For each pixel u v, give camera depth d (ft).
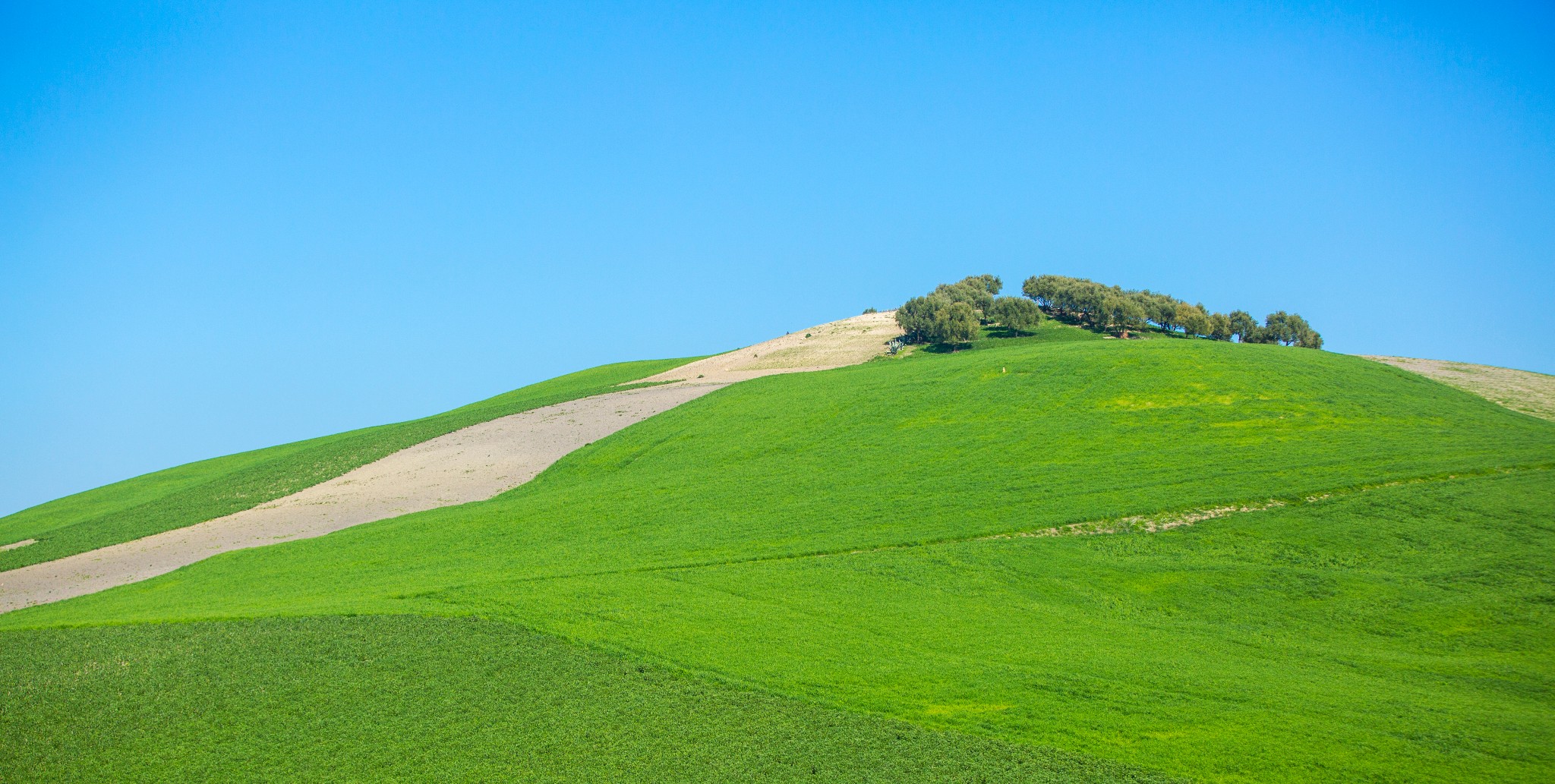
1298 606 130.21
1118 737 92.17
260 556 192.65
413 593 146.51
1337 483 168.55
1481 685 102.68
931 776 87.76
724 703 104.63
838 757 92.07
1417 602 126.82
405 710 106.42
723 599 140.15
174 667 119.65
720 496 204.74
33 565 211.82
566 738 98.94
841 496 196.85
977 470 208.03
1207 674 107.24
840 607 135.64
